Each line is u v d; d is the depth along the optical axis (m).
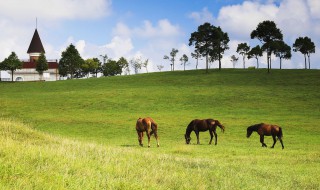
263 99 67.06
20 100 68.12
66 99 69.00
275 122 46.41
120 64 181.38
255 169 15.34
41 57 144.12
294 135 37.09
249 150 25.02
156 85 94.44
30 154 10.92
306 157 20.94
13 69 133.75
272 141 33.03
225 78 102.94
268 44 115.12
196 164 14.72
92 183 8.46
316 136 36.38
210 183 11.05
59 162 10.40
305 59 149.38
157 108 60.28
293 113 54.56
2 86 99.94
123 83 101.00
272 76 103.94
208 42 126.50
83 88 92.81
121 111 57.75
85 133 39.41
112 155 14.01
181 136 37.19
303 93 72.75
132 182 9.31
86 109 59.34
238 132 39.50
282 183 12.43
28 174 8.20
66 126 44.12
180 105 62.84
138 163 13.08
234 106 61.31
